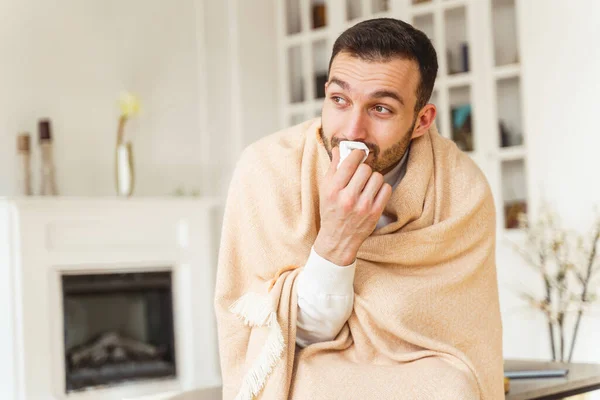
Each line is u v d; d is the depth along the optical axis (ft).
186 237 15.79
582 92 13.67
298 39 17.80
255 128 17.90
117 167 15.58
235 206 5.08
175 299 15.72
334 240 4.41
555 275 13.79
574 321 13.61
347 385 4.47
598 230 13.16
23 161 14.62
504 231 14.48
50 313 14.16
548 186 14.05
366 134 4.43
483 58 14.82
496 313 5.07
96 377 14.74
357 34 4.42
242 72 17.79
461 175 5.14
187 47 17.72
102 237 14.79
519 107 14.79
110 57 16.61
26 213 13.92
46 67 15.75
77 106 16.10
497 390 4.90
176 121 17.46
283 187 4.97
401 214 4.89
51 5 15.89
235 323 4.82
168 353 15.70
